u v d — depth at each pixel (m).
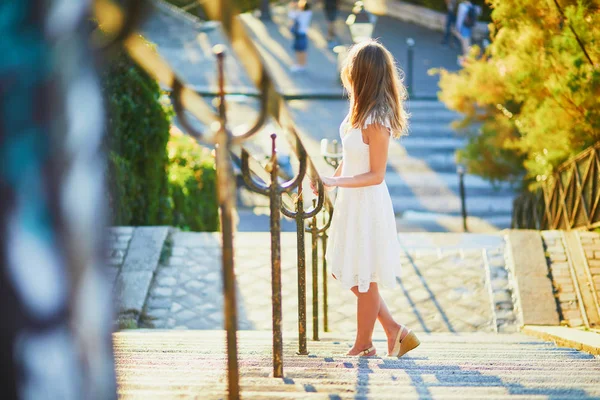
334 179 3.81
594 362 4.04
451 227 16.28
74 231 1.02
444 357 4.32
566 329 6.59
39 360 1.00
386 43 25.52
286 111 2.34
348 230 4.07
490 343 5.68
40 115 0.97
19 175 0.97
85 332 1.06
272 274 2.97
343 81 4.04
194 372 3.29
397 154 19.33
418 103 21.38
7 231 0.98
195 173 12.33
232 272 2.23
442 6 27.56
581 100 8.02
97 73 1.15
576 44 8.10
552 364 3.92
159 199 9.92
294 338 6.02
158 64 1.77
